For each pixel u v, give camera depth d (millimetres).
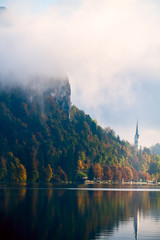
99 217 80938
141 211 94000
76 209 95062
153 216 84188
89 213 87500
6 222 69562
